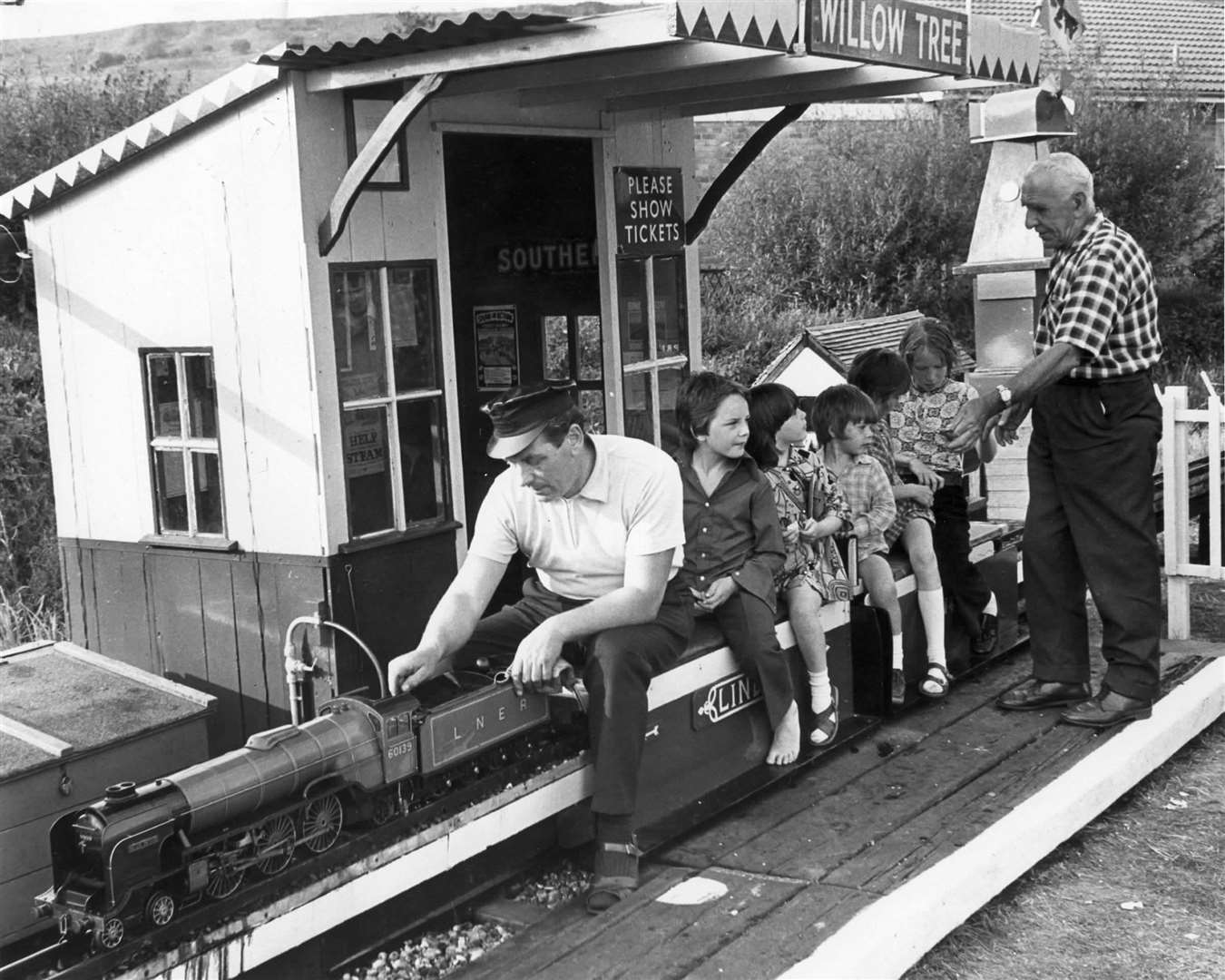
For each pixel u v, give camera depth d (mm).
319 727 3443
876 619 5172
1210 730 5516
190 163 4699
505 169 6250
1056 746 4887
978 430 4594
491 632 4180
